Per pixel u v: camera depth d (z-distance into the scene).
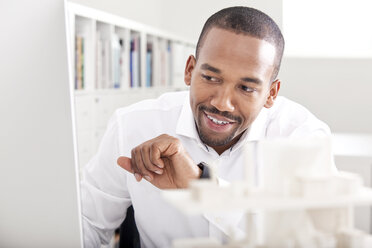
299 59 1.13
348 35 1.19
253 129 1.06
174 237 1.15
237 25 1.02
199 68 1.07
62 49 0.93
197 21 1.09
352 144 1.08
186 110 1.12
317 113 1.18
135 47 1.18
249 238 0.70
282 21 1.05
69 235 1.03
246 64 1.02
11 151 0.99
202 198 0.64
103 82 1.21
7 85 0.96
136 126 1.19
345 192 0.68
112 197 1.19
